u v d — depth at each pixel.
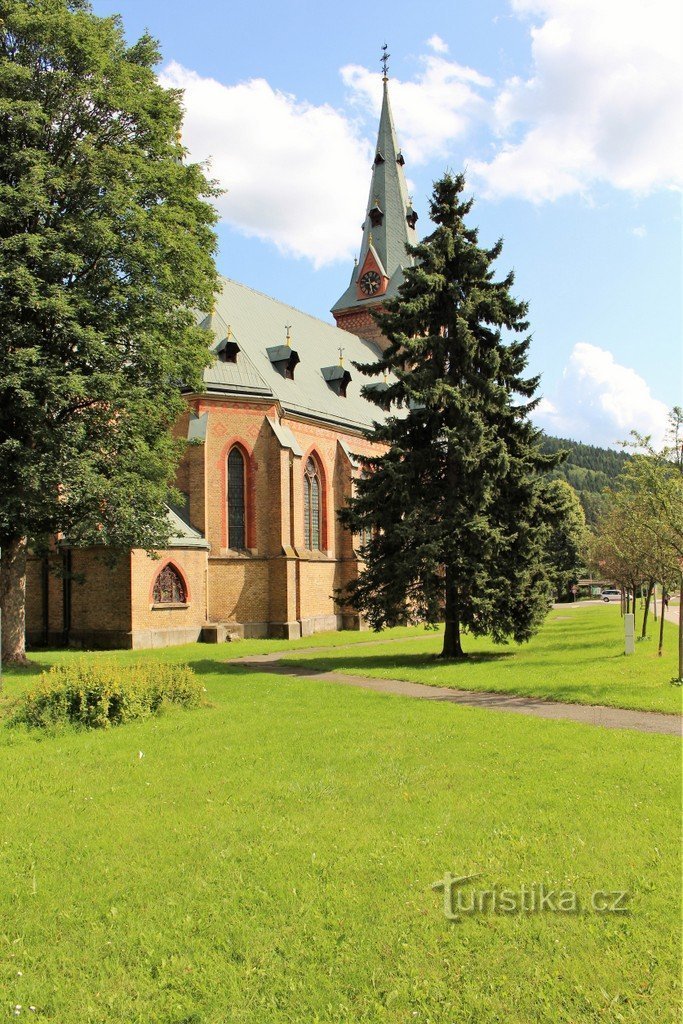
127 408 24.23
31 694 14.95
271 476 42.06
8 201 22.00
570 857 7.51
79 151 23.34
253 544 41.56
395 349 27.66
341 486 50.03
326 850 7.86
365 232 70.62
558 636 35.97
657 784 9.77
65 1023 5.17
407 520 25.27
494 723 14.16
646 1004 5.16
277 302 53.62
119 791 10.17
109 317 23.28
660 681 18.34
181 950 6.02
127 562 34.78
